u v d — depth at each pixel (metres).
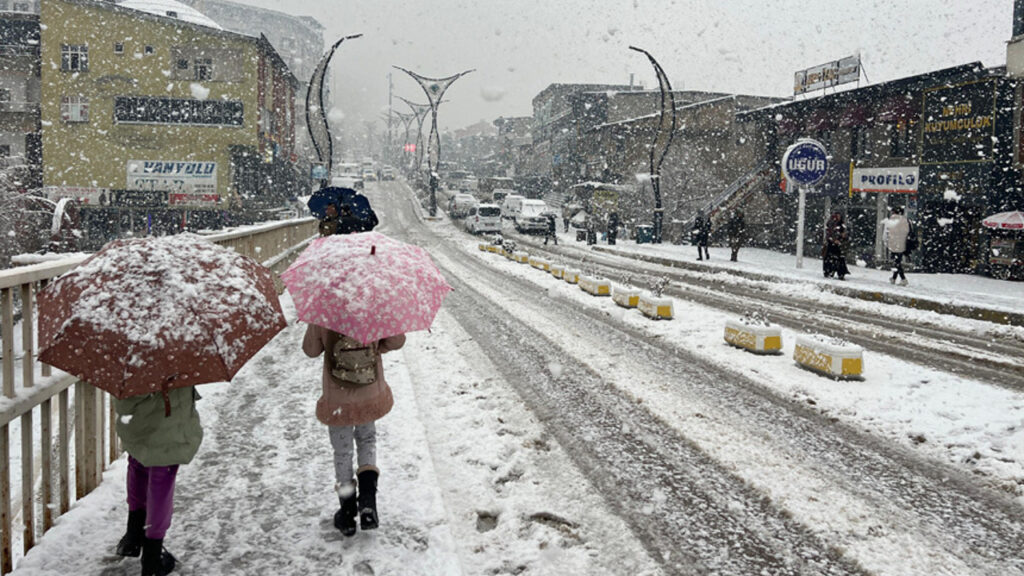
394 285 3.55
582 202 51.41
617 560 3.84
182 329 2.93
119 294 2.94
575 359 8.95
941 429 6.09
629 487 4.85
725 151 42.72
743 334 9.58
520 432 6.03
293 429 5.68
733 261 24.97
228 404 6.36
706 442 5.77
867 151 27.30
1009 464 5.27
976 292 16.30
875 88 25.62
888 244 17.31
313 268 3.64
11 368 3.46
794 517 4.37
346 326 3.44
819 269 22.11
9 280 3.36
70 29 41.72
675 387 7.57
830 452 5.56
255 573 3.49
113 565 3.50
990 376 8.26
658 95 59.09
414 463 5.01
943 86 22.78
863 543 4.02
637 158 45.31
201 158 43.72
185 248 3.23
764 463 5.30
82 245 40.12
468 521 4.31
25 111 42.19
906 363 8.80
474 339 10.28
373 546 3.79
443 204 72.31
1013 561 3.82
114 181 42.88
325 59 33.38
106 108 42.47
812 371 8.27
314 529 3.99
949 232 22.70
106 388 2.87
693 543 4.03
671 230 38.91
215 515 4.13
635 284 18.50
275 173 54.19
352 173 101.44
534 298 14.98
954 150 22.44
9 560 3.45
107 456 4.99
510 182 75.88
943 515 4.41
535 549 3.95
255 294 3.22
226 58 43.59
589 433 6.01
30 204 29.00
